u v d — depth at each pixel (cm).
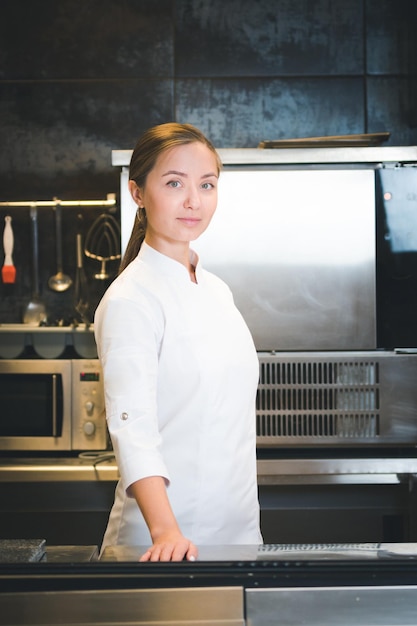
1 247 325
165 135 130
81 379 277
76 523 262
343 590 87
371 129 322
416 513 253
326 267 261
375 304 262
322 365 259
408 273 262
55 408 277
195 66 321
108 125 321
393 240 262
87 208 322
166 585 87
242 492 140
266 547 100
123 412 120
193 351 134
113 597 86
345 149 260
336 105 322
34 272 320
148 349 128
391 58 321
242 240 260
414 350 262
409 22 320
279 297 261
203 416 135
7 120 322
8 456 285
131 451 116
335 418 260
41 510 262
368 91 321
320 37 321
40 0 319
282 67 321
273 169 263
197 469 135
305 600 87
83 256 321
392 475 255
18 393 279
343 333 262
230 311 143
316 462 253
